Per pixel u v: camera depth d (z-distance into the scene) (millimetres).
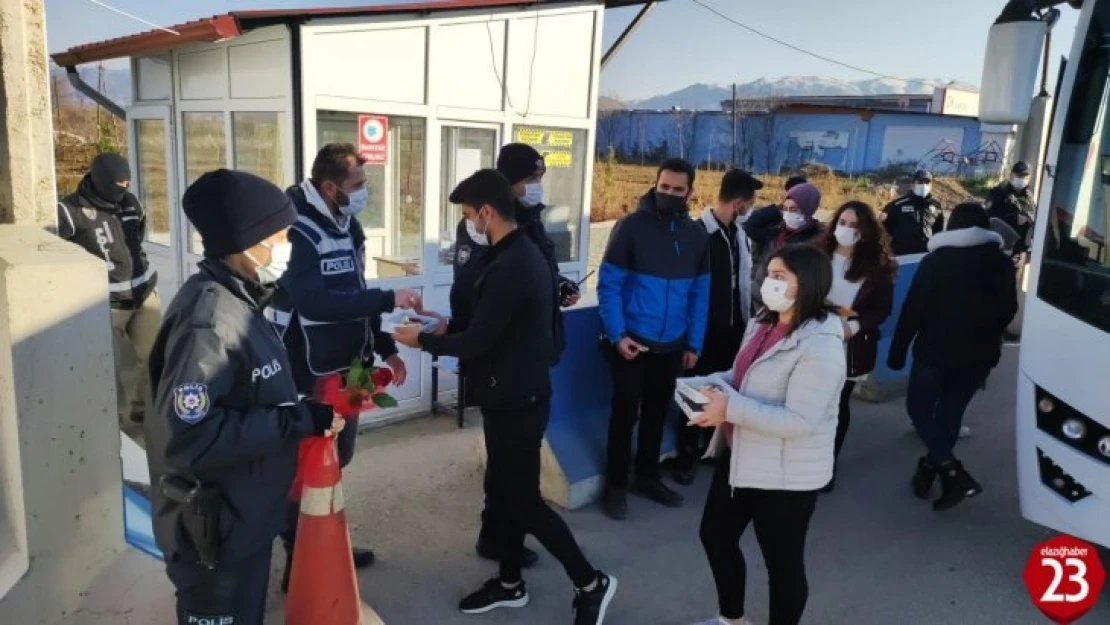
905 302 4105
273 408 2014
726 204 4293
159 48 5250
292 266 2822
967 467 4859
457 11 4988
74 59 6000
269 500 2061
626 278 3854
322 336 2941
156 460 1981
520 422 2832
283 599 3080
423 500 4016
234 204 1955
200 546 1941
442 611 3111
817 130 29797
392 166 5020
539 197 3348
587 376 4320
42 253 2486
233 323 1938
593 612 2881
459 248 3326
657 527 3887
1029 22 3268
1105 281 3059
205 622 2066
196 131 5547
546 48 5590
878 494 4430
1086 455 3100
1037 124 7496
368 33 4648
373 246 5074
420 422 5113
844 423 4375
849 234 4066
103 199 4742
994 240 3924
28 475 2391
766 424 2443
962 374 4062
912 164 27906
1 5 2803
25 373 2346
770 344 2586
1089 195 3211
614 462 3945
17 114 2881
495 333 2734
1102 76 3242
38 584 2439
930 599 3379
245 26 4363
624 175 25734
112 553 2613
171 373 1858
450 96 5121
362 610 2936
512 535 3016
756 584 3439
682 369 4117
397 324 2969
